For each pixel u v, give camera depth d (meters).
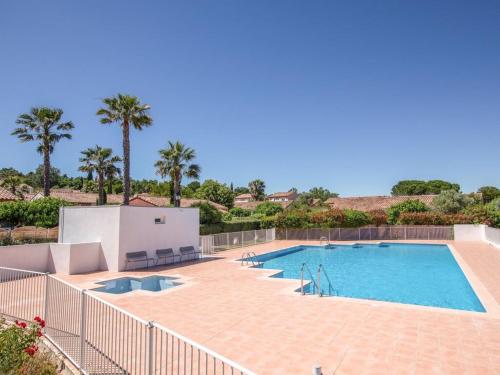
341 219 29.27
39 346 5.90
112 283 12.54
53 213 22.16
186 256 17.83
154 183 68.19
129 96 27.11
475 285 11.05
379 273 16.80
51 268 13.82
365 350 5.63
